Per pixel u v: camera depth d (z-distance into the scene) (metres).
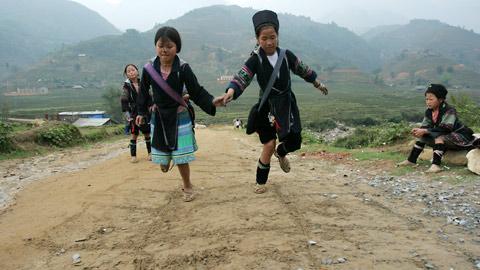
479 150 5.95
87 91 179.25
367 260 3.28
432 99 6.38
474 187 5.23
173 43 4.42
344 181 6.03
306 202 4.77
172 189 5.50
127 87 8.04
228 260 3.36
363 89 185.00
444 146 6.26
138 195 5.26
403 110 91.38
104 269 3.32
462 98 11.88
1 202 5.55
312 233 3.84
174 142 4.61
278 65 4.56
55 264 3.45
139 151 10.30
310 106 102.69
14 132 11.69
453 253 3.38
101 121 57.16
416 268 3.15
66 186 6.06
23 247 3.80
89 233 4.06
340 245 3.57
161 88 4.51
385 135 10.70
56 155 10.39
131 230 4.11
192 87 4.55
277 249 3.50
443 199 4.83
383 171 6.73
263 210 4.48
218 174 6.51
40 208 4.96
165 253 3.54
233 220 4.20
